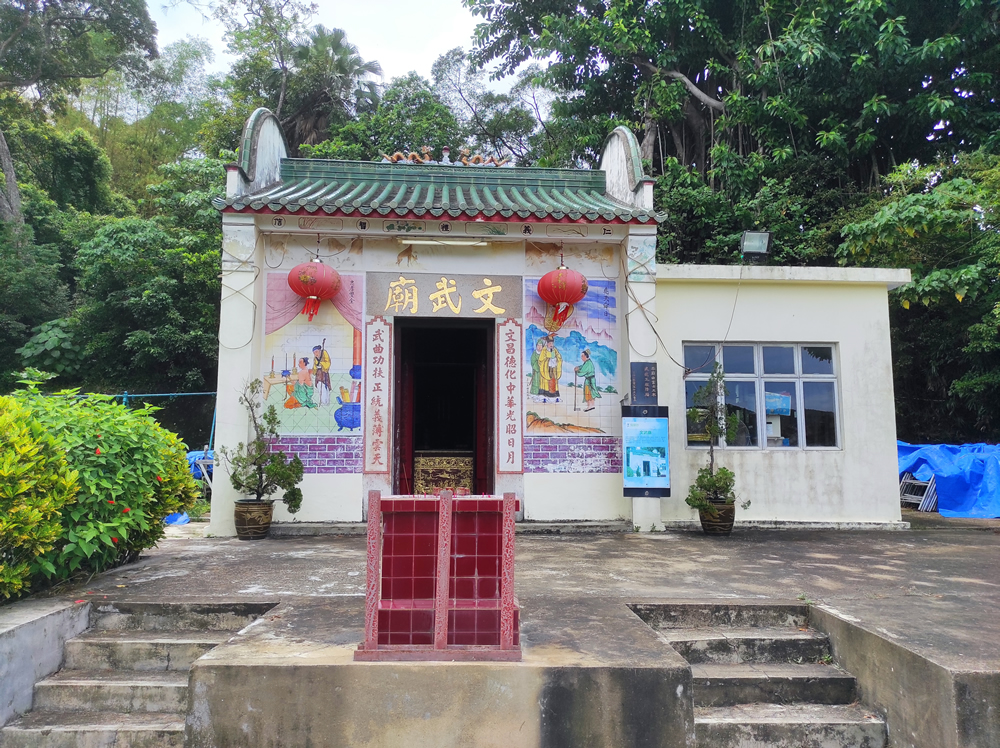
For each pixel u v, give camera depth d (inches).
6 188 763.4
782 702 155.2
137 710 151.8
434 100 865.5
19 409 179.9
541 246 322.3
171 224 661.3
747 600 182.1
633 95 654.5
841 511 325.7
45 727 142.6
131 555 233.0
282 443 303.7
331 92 888.9
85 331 637.3
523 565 230.1
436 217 299.1
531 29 691.4
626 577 211.3
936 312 508.4
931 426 545.3
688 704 130.0
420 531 137.6
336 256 313.1
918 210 394.3
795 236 532.1
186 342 607.2
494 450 316.2
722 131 592.7
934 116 514.0
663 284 331.6
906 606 175.9
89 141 916.0
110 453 201.5
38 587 185.5
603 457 316.5
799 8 530.9
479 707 127.5
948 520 374.6
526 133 939.3
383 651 130.8
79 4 817.5
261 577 207.9
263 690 127.0
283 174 371.9
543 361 318.3
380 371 310.5
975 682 125.9
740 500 323.0
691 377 332.8
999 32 506.6
